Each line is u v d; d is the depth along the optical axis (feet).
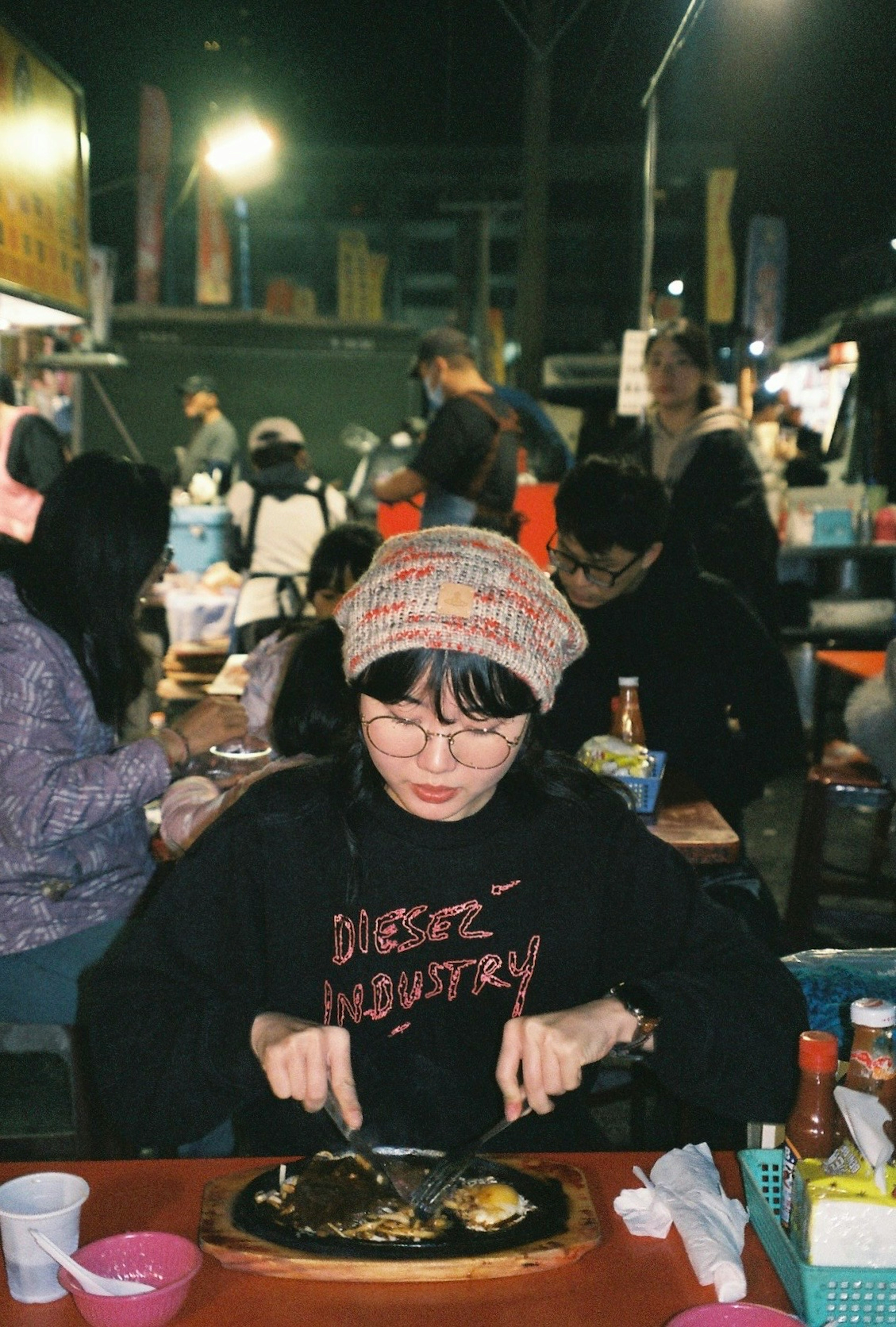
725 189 54.29
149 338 47.11
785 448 34.45
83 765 8.15
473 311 69.51
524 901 5.57
